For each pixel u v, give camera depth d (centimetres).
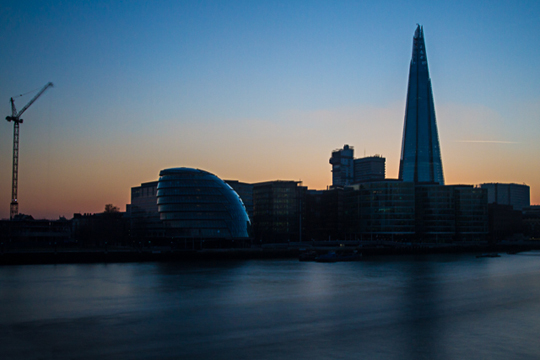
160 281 12031
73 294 9906
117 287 10925
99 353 5759
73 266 15988
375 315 7862
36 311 8169
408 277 13312
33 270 14712
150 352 5794
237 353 5753
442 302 9088
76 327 7012
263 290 10519
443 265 17688
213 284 11488
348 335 6581
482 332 6769
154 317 7675
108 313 7994
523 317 7750
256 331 6775
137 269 15125
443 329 6931
